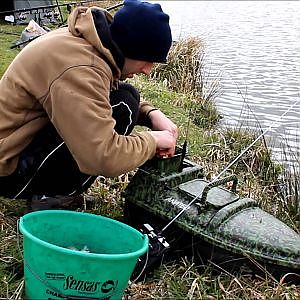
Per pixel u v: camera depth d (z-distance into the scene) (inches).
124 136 90.5
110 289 76.4
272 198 148.2
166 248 92.8
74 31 87.9
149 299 86.3
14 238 98.3
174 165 100.4
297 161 163.5
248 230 90.7
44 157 94.7
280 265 89.0
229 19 685.9
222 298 87.8
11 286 85.7
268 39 501.0
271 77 338.3
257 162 179.5
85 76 84.6
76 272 74.0
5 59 246.7
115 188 124.0
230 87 307.9
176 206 96.0
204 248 93.0
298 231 123.9
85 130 84.9
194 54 303.6
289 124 238.4
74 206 110.7
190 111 229.6
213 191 98.6
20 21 361.4
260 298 87.1
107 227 88.4
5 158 93.5
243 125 233.3
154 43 89.3
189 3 968.3
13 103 90.5
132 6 88.5
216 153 175.9
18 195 101.0
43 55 86.1
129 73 93.4
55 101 85.3
